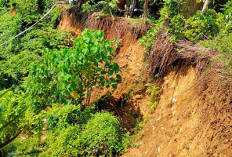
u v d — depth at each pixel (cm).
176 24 407
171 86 414
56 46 788
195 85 342
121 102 509
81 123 441
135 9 630
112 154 397
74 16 841
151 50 466
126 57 562
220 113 281
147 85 466
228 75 297
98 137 389
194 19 414
